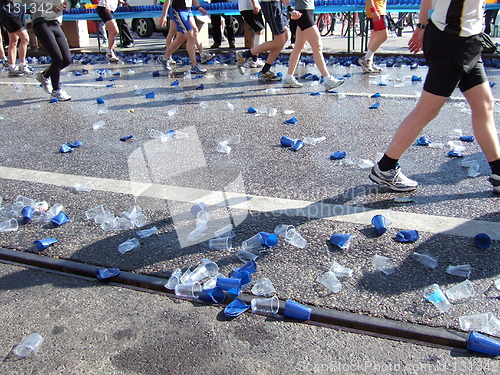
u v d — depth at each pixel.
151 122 5.58
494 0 9.88
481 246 2.65
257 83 7.83
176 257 2.72
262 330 2.15
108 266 2.65
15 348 2.08
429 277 2.44
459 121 5.10
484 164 3.85
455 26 2.73
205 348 2.05
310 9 6.61
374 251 2.69
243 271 2.49
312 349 2.03
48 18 6.49
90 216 3.26
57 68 6.84
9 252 2.83
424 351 2.00
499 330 2.06
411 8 9.68
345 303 2.27
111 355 2.03
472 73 2.98
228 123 5.41
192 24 8.79
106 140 4.95
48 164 4.32
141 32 17.73
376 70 8.62
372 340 2.07
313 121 5.37
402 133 3.17
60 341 2.12
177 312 2.29
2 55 11.12
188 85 7.89
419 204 3.22
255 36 9.20
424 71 8.51
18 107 6.76
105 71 9.59
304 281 2.45
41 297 2.43
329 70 9.07
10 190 3.77
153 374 1.92
